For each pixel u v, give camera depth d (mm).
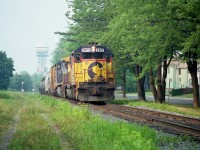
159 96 58219
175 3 38312
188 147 19000
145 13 44156
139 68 69062
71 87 56656
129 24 49250
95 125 24078
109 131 21594
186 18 40969
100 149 17547
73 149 18906
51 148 18734
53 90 87188
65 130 24250
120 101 60625
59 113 35531
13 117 36031
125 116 35406
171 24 42094
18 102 65125
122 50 60562
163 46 44469
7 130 26609
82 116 31141
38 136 22156
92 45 53531
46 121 30578
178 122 30844
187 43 37781
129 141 17812
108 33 61938
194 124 29297
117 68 65812
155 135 21406
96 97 52438
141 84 69938
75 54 53406
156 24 43250
